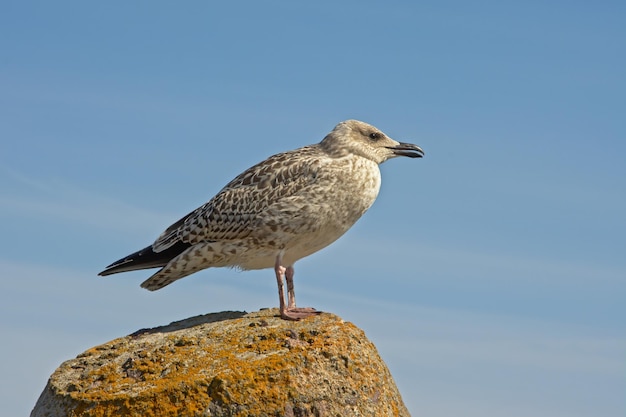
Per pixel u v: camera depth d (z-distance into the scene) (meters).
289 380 9.00
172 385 8.93
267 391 8.91
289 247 11.85
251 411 8.80
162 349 9.77
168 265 12.16
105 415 8.94
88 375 9.59
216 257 12.09
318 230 11.79
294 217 11.60
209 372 9.16
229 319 11.09
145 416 8.85
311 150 12.42
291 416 8.87
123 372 9.56
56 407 9.26
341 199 11.77
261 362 9.13
